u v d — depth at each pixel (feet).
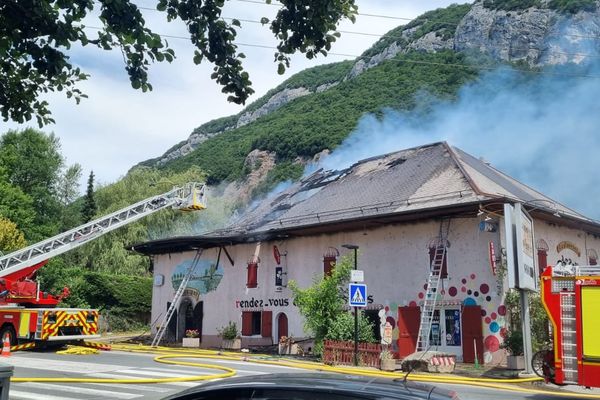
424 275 77.77
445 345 74.02
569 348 40.91
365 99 334.44
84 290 126.52
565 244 86.69
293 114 386.93
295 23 17.84
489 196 74.13
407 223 80.64
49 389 40.09
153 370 53.72
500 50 341.82
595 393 47.44
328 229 87.92
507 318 69.56
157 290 113.80
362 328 72.08
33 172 192.03
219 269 104.01
